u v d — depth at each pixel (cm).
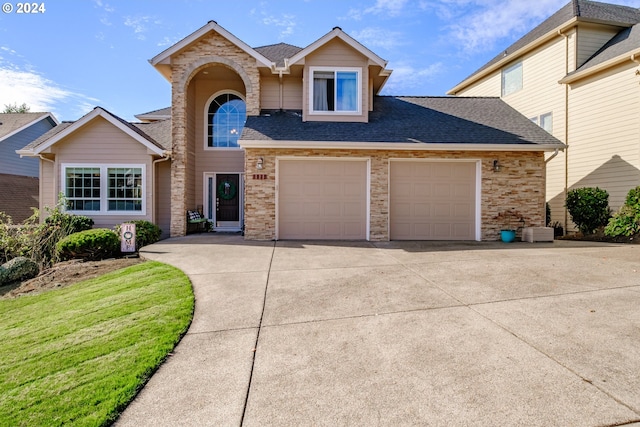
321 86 1195
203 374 325
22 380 330
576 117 1349
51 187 1268
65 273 747
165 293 555
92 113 1179
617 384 290
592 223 1207
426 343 371
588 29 1356
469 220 1113
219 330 420
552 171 1457
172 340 392
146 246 973
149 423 261
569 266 693
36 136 2144
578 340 368
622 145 1190
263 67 1229
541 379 300
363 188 1093
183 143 1241
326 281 608
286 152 1067
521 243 1042
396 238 1100
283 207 1085
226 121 1432
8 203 1825
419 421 254
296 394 291
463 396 280
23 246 971
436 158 1087
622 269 662
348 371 323
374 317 446
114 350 377
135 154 1214
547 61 1475
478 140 1073
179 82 1237
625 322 410
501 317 433
